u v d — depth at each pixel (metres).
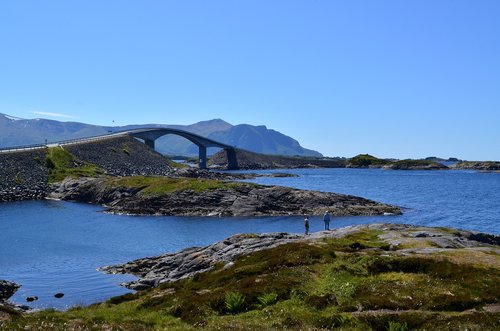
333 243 50.06
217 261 52.62
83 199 144.25
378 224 70.00
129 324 26.61
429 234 59.31
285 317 27.48
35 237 85.25
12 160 159.50
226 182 138.00
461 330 24.02
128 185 140.50
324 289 32.91
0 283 51.88
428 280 34.06
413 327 25.62
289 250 45.31
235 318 28.55
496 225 110.12
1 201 136.12
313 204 127.31
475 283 32.34
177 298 34.41
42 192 149.12
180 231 94.62
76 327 25.38
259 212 120.38
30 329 24.22
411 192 195.50
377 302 29.56
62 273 60.22
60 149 186.38
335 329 25.45
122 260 68.19
